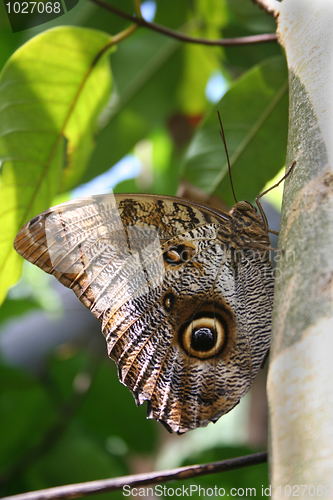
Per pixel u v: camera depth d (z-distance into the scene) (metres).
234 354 0.48
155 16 0.56
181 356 0.48
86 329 0.59
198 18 0.57
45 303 0.58
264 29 0.54
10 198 0.50
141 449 0.59
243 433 0.71
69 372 0.58
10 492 0.55
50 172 0.50
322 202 0.36
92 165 0.57
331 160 0.36
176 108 0.59
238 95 0.51
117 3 0.56
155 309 0.48
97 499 0.54
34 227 0.46
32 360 0.58
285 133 0.51
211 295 0.48
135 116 0.57
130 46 0.57
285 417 0.31
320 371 0.30
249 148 0.51
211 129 0.51
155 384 0.47
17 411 0.57
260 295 0.48
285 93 0.50
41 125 0.50
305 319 0.33
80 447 0.56
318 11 0.42
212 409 0.47
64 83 0.51
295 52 0.42
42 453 0.55
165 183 0.61
